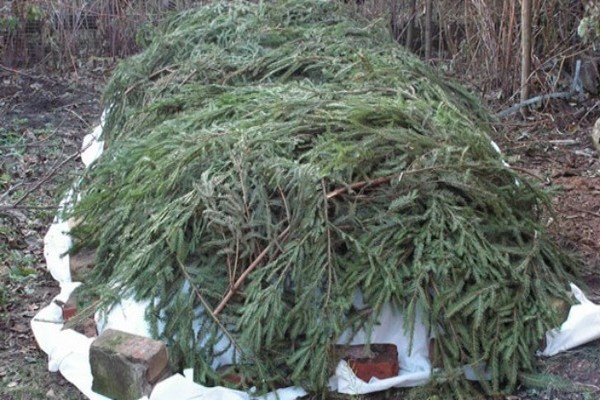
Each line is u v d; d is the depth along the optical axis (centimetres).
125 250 345
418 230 328
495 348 313
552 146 608
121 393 303
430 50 780
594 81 692
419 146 348
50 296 403
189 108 458
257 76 500
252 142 349
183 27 622
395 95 430
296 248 316
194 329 318
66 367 329
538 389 312
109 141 543
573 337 330
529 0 646
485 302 314
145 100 516
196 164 352
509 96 698
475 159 360
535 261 344
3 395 321
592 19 572
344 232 324
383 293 311
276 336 311
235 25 568
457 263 319
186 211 330
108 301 329
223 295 321
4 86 786
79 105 746
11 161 600
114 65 837
